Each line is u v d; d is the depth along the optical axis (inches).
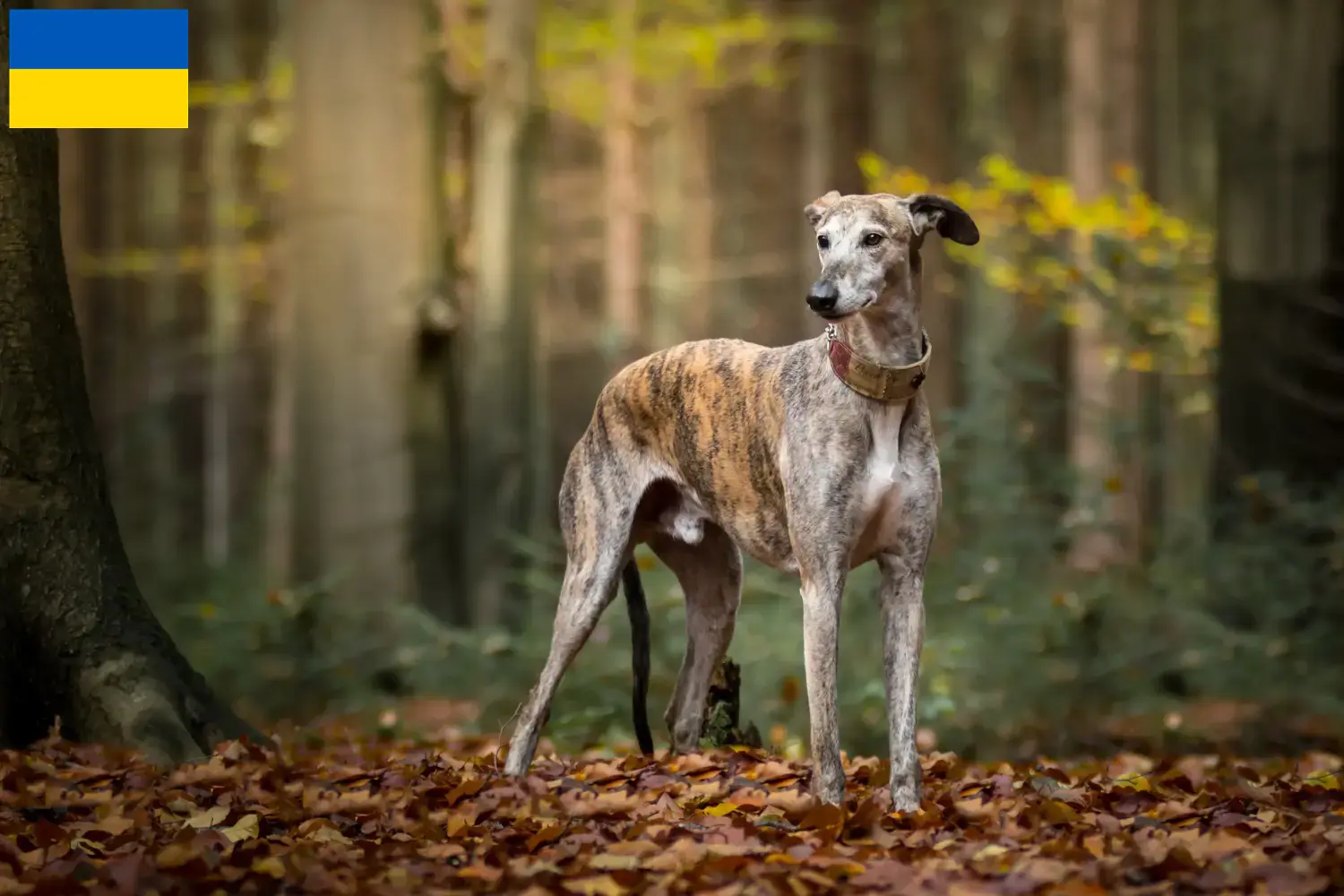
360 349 446.9
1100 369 539.2
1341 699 340.5
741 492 210.5
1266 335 407.8
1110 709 348.5
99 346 838.5
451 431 462.6
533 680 368.2
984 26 763.4
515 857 174.9
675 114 836.0
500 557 483.2
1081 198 598.5
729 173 1014.4
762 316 997.2
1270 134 407.5
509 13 521.0
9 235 235.5
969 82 773.3
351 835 184.2
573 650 222.2
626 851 171.2
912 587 196.7
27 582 233.3
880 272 188.1
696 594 233.8
